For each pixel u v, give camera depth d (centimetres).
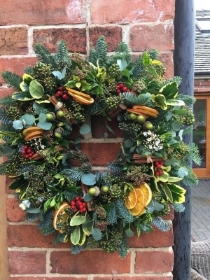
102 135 76
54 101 68
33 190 68
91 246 72
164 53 75
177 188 71
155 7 74
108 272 79
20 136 69
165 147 68
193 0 86
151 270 78
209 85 591
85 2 75
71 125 73
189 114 71
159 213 72
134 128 67
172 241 78
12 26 76
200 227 364
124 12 75
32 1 75
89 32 75
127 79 69
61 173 70
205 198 486
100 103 70
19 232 78
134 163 70
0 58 76
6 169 71
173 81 68
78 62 68
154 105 67
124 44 71
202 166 623
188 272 91
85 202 69
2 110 72
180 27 86
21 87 69
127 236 75
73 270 79
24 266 79
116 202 70
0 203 86
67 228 70
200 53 611
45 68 67
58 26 76
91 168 72
